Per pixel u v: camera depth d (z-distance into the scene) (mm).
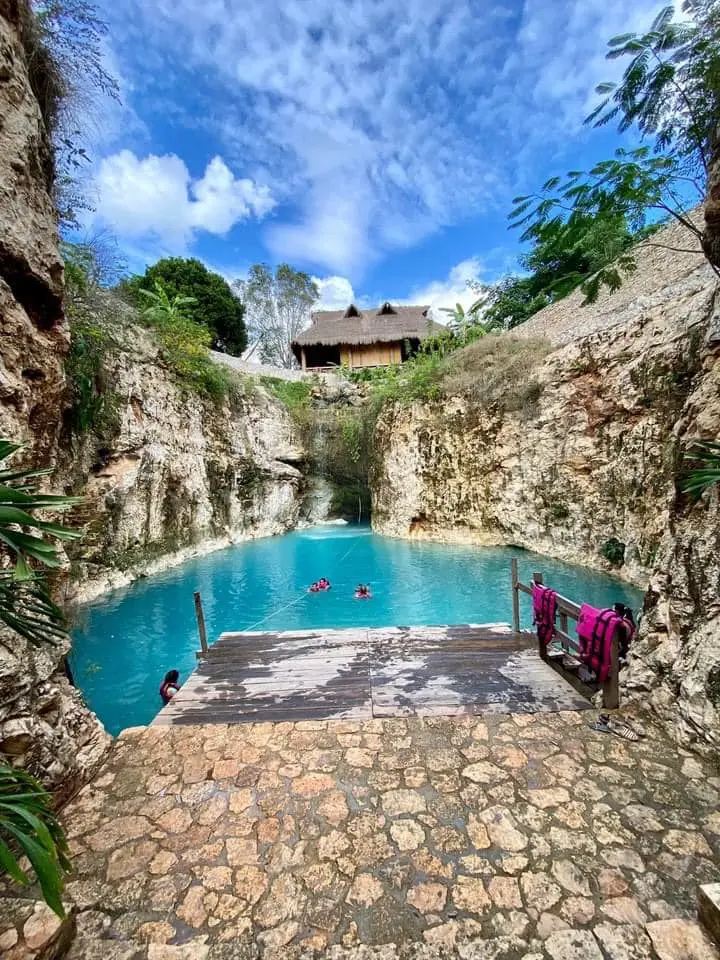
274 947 2018
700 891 2002
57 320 4219
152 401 11438
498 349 13656
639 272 10062
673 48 3668
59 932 1988
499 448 12953
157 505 11633
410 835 2598
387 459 16688
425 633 5805
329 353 25344
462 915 2117
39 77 4691
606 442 9430
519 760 3219
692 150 3930
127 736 3695
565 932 2012
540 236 4352
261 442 17016
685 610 3545
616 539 9102
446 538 14836
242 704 4160
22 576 1529
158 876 2389
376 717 3867
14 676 2777
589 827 2584
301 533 18172
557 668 4629
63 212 6395
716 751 3025
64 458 8281
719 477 2949
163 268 22844
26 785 1899
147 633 7910
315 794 2971
